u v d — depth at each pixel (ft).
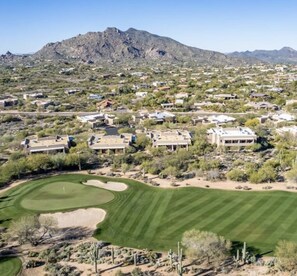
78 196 366.02
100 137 554.46
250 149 513.45
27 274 241.14
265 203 334.65
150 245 271.08
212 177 403.34
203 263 245.65
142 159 475.72
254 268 238.68
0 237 289.12
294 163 419.33
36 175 436.76
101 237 285.84
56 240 284.82
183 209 328.08
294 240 267.18
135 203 346.13
